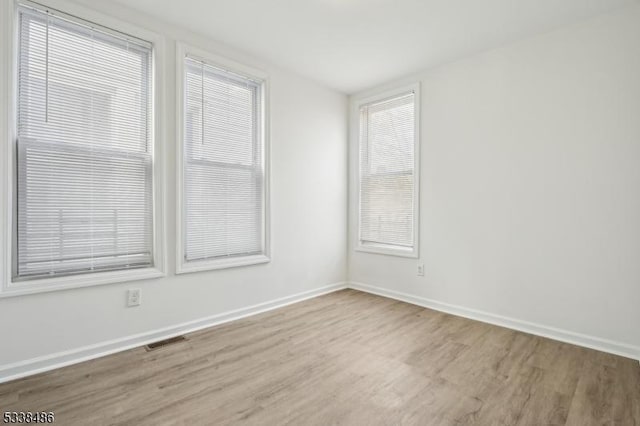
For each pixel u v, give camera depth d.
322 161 3.79
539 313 2.64
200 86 2.78
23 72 2.01
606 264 2.34
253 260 3.11
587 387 1.88
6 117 1.92
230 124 2.99
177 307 2.63
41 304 2.03
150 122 2.52
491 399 1.76
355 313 3.16
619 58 2.27
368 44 2.84
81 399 1.74
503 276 2.83
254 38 2.77
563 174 2.51
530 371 2.06
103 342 2.27
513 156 2.76
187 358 2.22
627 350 2.25
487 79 2.92
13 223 1.99
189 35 2.66
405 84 3.54
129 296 2.38
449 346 2.43
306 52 3.01
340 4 2.28
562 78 2.51
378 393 1.82
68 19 2.13
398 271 3.62
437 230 3.27
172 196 2.59
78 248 2.22
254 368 2.09
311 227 3.69
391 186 3.70
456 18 2.43
